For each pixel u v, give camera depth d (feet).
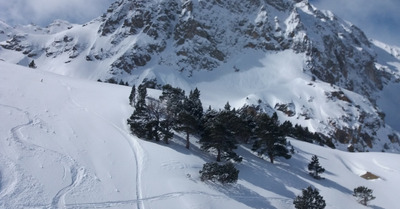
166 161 146.00
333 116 561.43
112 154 137.69
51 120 148.87
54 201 95.86
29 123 136.36
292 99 587.27
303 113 556.51
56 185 103.19
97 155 132.26
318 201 138.82
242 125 200.95
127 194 113.60
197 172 147.64
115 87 292.81
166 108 202.39
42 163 110.83
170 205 115.03
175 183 129.70
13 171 100.63
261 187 153.79
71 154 124.57
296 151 226.17
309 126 530.68
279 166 188.65
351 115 583.99
